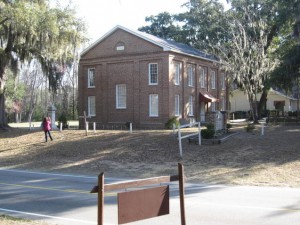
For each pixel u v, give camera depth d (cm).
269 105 6675
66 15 3650
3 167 2297
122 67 4462
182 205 684
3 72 3841
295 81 3531
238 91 6800
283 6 3431
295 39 3597
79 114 4753
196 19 5734
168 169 1988
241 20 4491
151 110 4281
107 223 945
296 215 998
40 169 2181
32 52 3712
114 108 4512
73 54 3862
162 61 4200
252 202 1180
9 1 3272
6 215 993
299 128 3209
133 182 621
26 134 3556
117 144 2698
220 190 1428
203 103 4909
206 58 4869
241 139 2575
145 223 920
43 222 913
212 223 919
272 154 2102
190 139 2530
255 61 4044
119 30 4456
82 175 1919
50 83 3950
